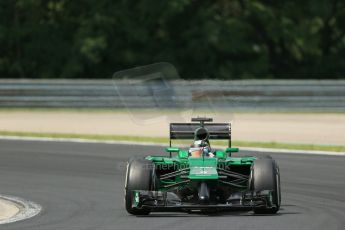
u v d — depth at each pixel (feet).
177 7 490.49
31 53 512.22
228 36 503.20
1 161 229.25
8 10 524.11
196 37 501.97
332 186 177.47
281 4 547.49
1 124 330.13
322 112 375.86
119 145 265.54
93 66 497.05
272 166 131.54
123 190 174.91
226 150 140.26
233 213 134.82
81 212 142.20
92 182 188.24
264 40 536.42
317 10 546.26
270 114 370.94
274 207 130.62
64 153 246.06
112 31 497.05
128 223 125.90
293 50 540.11
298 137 288.71
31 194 169.99
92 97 375.04
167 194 138.10
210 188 132.77
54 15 528.22
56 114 367.25
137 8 505.66
